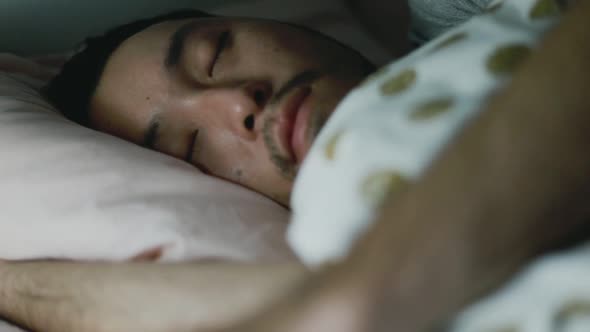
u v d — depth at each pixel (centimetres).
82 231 67
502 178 34
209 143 83
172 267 56
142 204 68
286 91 80
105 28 130
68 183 71
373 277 33
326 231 47
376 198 45
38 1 121
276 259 63
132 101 88
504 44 50
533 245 36
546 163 35
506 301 40
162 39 89
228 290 49
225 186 75
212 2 136
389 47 148
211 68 85
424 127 46
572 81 36
